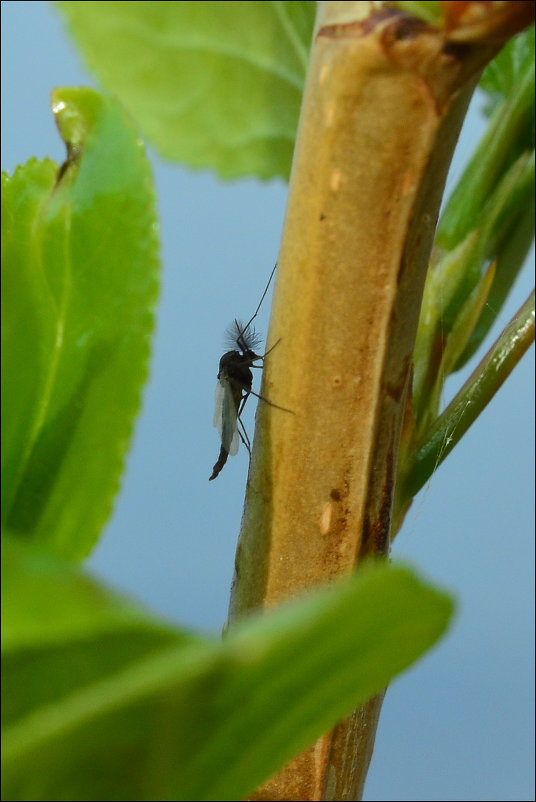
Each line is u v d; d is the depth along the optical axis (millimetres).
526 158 60
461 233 60
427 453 50
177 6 65
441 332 58
